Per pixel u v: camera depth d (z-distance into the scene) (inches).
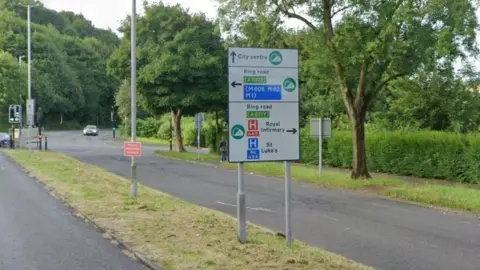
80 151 1628.9
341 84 836.0
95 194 594.2
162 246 346.3
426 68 794.2
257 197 656.4
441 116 1167.6
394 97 1323.8
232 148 337.7
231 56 337.7
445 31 674.8
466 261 344.5
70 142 2303.2
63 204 539.5
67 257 329.1
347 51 769.6
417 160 979.9
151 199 569.0
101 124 4886.8
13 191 643.5
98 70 4808.1
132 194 590.2
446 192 670.5
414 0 691.4
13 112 1637.6
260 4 828.0
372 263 336.5
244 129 340.2
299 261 307.9
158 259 313.6
